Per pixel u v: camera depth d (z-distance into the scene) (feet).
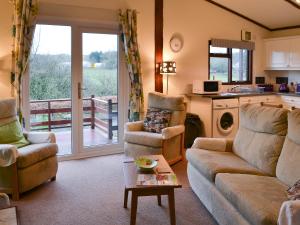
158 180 8.48
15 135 12.28
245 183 8.11
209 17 19.61
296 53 20.13
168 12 18.03
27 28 13.62
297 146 8.52
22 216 9.48
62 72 15.34
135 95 16.69
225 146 11.54
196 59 19.44
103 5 15.88
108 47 16.40
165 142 13.67
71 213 9.73
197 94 18.66
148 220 9.26
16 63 13.60
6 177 10.60
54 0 14.60
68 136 16.05
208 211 9.82
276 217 6.24
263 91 21.38
